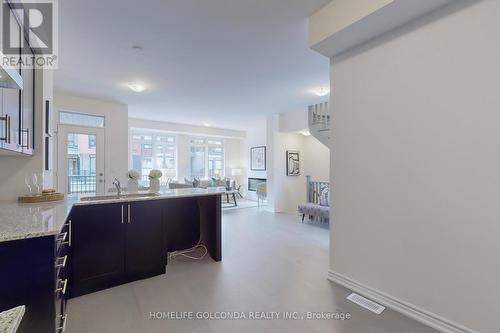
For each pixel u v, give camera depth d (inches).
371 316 80.9
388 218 87.2
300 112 244.7
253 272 114.6
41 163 97.5
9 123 64.6
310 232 185.2
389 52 86.5
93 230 97.3
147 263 108.9
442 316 73.5
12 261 49.3
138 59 129.6
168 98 204.5
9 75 50.0
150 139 330.6
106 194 120.9
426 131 77.2
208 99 208.2
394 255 85.4
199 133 343.9
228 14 92.8
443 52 73.3
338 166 104.9
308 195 253.9
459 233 70.3
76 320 77.9
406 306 81.7
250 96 198.2
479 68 66.6
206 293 95.2
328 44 94.9
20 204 86.1
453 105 71.4
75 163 202.8
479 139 66.7
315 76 154.2
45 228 53.8
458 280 70.5
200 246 148.2
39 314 50.9
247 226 203.6
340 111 104.0
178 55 125.3
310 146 281.4
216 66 138.9
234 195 322.7
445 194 73.1
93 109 208.5
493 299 64.3
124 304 87.5
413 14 76.5
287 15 94.4
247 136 386.3
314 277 109.5
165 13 91.6
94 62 133.0
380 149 89.5
